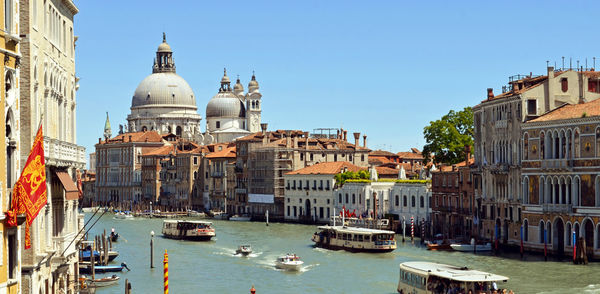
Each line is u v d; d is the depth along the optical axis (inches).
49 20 1472.7
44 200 1151.6
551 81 3366.1
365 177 5206.7
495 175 3590.1
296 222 5762.8
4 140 1043.9
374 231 3462.1
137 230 5093.5
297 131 6604.3
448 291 2087.8
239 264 3137.3
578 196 2952.8
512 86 3683.6
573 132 2979.8
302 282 2642.7
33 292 1291.8
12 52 1064.2
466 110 4611.2
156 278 2751.0
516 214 3393.2
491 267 2810.0
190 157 7475.4
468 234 3863.2
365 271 2871.6
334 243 3631.9
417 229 4357.8
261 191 6259.8
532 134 3238.2
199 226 4256.9
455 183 3988.7
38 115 1336.1
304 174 5674.2
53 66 1505.9
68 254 1653.5
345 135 6604.3
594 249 2869.1
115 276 2659.9
